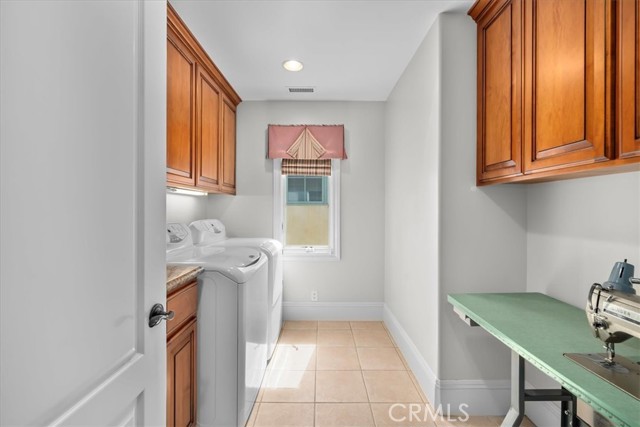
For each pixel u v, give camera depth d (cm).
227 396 166
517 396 145
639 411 76
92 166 63
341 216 340
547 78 130
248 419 183
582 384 88
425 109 212
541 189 179
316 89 304
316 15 189
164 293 92
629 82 94
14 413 47
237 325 165
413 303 238
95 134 64
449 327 188
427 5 180
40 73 51
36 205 51
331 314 340
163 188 91
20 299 48
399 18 192
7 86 46
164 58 92
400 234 276
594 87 106
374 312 340
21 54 48
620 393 83
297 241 347
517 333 124
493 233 189
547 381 174
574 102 115
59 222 55
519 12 148
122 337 73
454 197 189
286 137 330
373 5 180
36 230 51
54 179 54
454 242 189
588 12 108
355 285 340
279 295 297
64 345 56
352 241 340
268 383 220
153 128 86
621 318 92
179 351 143
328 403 198
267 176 336
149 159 84
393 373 234
